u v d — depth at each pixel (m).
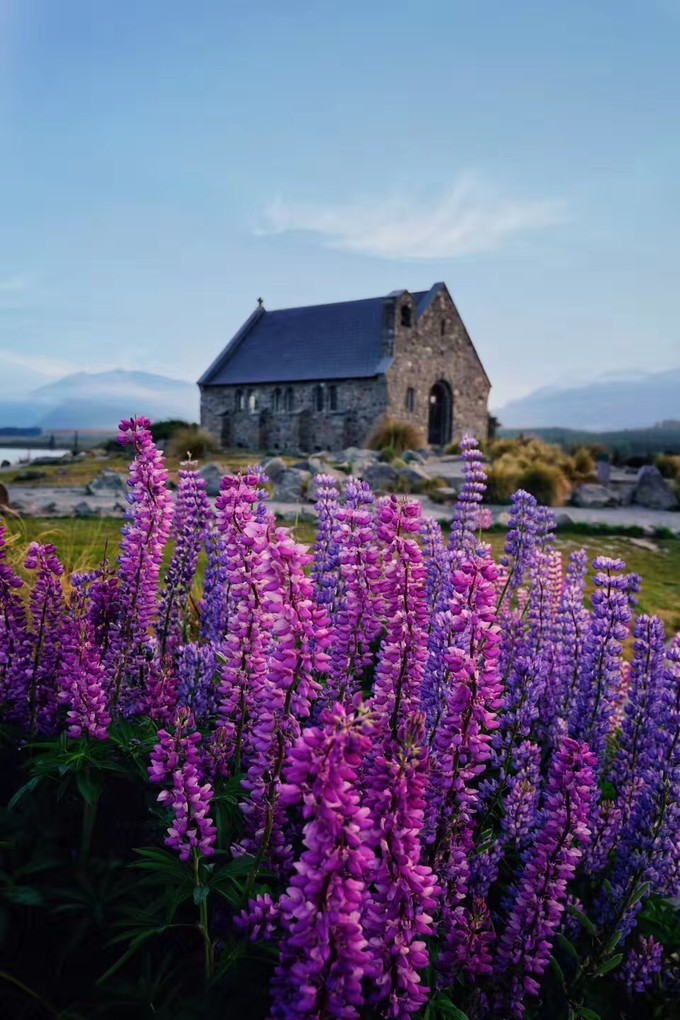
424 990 1.82
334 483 3.98
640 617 3.63
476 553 4.20
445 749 2.43
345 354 56.25
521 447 39.16
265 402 58.62
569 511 25.30
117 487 26.34
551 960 2.67
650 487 28.06
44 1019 2.10
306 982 1.73
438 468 35.16
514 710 3.55
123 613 3.29
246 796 2.54
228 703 2.65
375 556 2.92
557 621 4.15
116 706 3.14
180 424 61.53
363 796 2.35
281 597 2.10
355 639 2.93
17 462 43.62
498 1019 2.50
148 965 2.21
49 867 2.37
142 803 2.68
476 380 60.72
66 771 2.46
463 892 2.51
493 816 3.23
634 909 2.91
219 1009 2.12
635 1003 2.81
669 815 3.10
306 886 1.68
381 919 1.83
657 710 3.46
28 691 3.24
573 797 2.47
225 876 2.21
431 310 56.31
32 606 3.27
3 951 2.26
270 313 65.12
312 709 3.04
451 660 2.37
